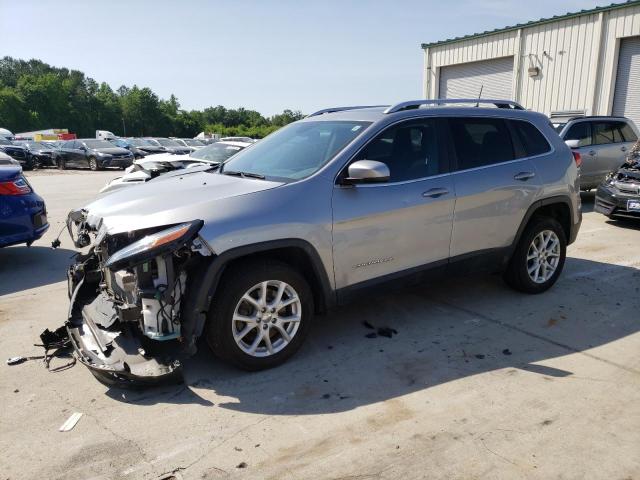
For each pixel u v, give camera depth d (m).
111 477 2.61
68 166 26.91
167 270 3.19
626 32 15.97
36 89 109.94
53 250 7.38
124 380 3.30
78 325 3.87
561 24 17.66
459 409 3.19
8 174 6.18
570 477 2.58
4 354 3.97
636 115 16.28
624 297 5.14
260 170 4.23
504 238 4.80
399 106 4.32
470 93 21.45
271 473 2.63
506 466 2.67
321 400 3.30
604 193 8.65
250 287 3.48
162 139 32.00
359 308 4.84
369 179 3.71
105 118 123.62
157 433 2.97
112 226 3.43
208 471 2.65
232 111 151.00
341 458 2.74
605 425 3.01
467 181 4.45
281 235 3.52
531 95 19.00
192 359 3.85
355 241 3.87
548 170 5.04
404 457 2.74
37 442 2.89
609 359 3.84
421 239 4.22
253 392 3.40
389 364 3.78
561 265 5.34
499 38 19.72
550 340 4.17
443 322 4.53
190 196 3.64
